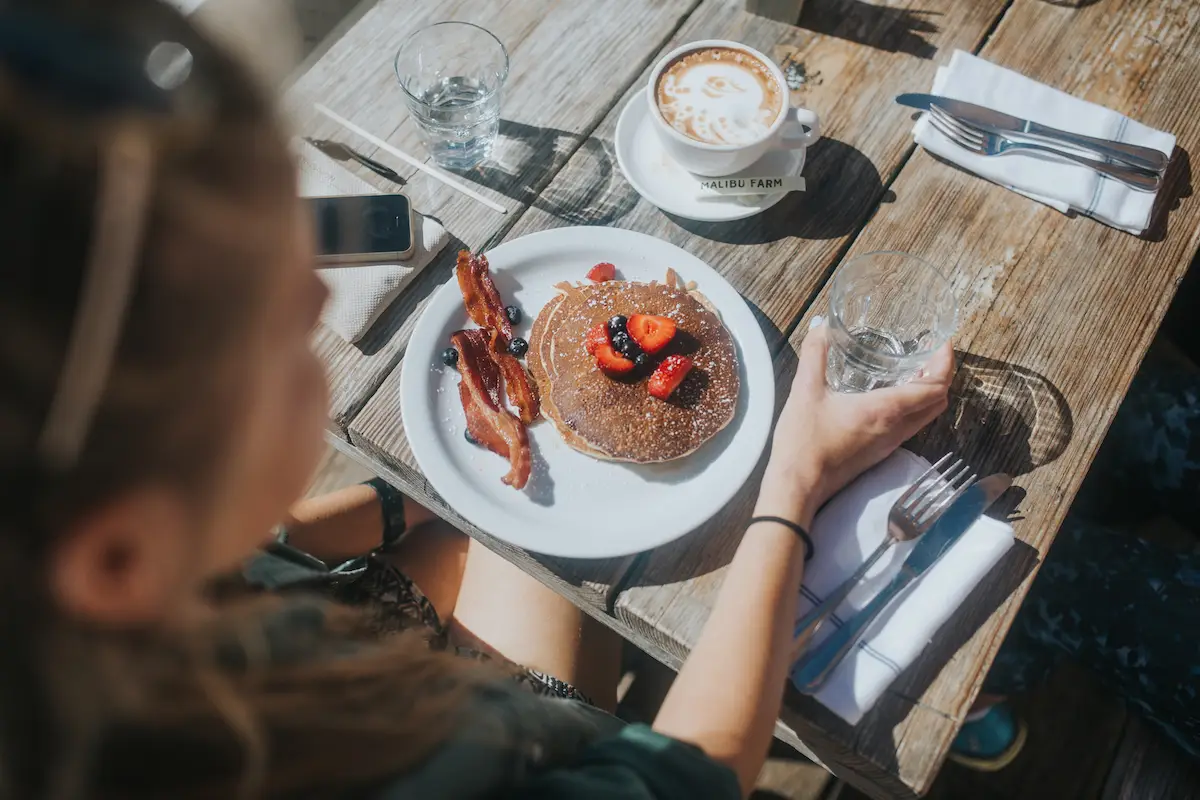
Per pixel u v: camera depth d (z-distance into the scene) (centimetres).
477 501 99
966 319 113
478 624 130
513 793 66
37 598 38
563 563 99
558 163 126
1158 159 119
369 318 112
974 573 93
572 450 103
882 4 137
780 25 135
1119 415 151
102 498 36
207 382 38
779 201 122
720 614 87
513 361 106
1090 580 134
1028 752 170
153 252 34
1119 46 133
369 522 145
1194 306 165
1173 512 148
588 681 129
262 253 39
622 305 106
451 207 122
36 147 31
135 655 45
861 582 94
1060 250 118
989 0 137
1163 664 126
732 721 80
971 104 124
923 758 88
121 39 34
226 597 67
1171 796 138
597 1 138
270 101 40
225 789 50
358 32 136
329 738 58
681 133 115
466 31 129
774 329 114
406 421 103
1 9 33
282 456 50
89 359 33
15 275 31
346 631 71
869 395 99
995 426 106
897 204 121
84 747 43
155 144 33
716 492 98
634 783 69
